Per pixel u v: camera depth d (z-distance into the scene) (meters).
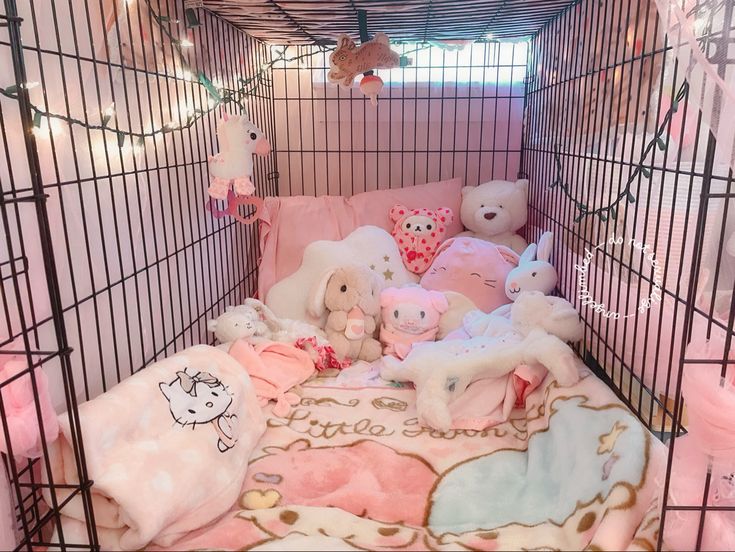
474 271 2.16
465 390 1.66
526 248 2.26
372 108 2.65
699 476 1.02
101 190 1.43
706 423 0.98
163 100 1.71
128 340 1.48
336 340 2.00
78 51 1.27
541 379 1.63
